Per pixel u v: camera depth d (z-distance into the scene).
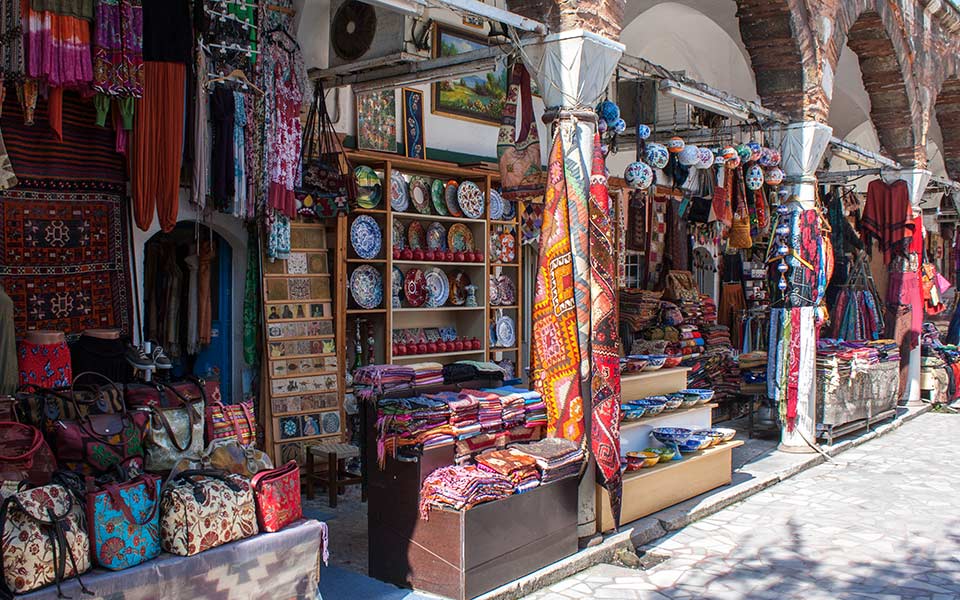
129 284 5.58
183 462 4.16
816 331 9.08
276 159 6.15
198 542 3.78
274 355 6.82
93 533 3.50
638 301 9.91
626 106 9.32
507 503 4.90
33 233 5.11
